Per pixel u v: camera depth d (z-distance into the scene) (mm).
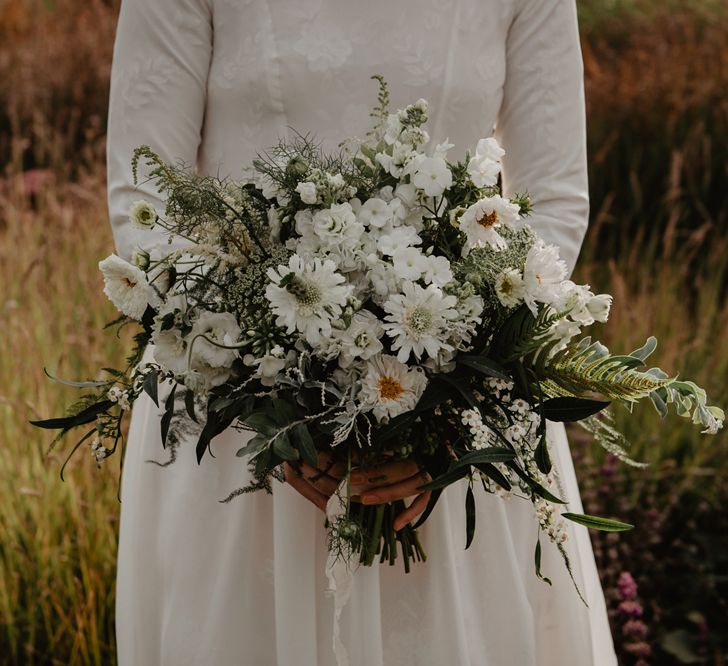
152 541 1521
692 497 2688
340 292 1100
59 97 4781
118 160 1420
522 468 1238
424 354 1180
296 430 1107
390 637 1438
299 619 1372
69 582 2219
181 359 1163
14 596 2248
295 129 1407
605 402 1157
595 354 1222
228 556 1428
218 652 1427
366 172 1200
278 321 1107
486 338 1211
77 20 5430
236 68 1414
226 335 1138
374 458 1229
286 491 1366
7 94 4805
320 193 1147
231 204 1184
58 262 3117
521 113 1496
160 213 1378
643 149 4125
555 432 1575
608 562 2473
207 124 1468
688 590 2414
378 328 1146
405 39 1406
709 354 3066
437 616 1431
